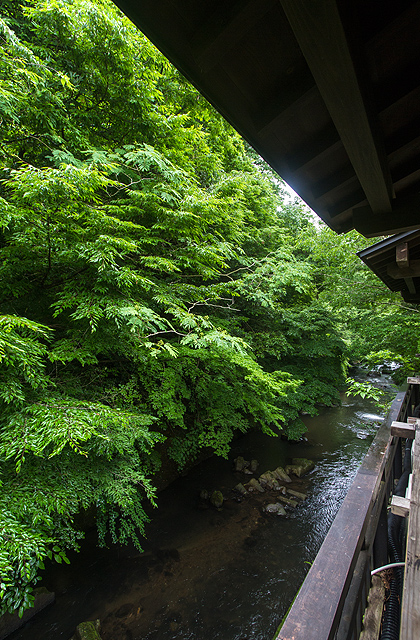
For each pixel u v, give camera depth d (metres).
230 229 5.33
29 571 1.54
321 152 1.37
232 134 6.34
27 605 1.50
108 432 2.64
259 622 3.09
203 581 3.55
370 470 2.03
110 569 3.68
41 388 2.51
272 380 4.40
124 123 4.09
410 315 6.36
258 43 0.98
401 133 1.32
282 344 6.75
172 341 4.27
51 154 3.55
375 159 1.22
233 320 5.77
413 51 0.97
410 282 4.00
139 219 3.93
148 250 4.02
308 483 5.64
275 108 1.18
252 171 8.11
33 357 2.17
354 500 1.67
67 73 3.67
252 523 4.56
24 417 2.04
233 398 4.61
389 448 2.64
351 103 0.93
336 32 0.71
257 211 8.07
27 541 1.56
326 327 8.37
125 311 2.47
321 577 1.12
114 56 3.48
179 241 4.08
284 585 3.51
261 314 7.20
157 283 3.82
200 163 5.17
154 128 4.05
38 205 2.34
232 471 6.05
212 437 4.45
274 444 7.25
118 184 3.15
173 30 0.92
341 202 1.91
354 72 0.81
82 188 2.40
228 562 3.84
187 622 3.08
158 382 3.98
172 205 3.55
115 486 2.55
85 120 3.91
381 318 6.66
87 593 3.35
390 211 1.81
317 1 0.64
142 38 3.69
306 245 8.12
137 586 3.46
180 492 5.27
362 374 13.24
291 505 4.98
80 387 3.06
